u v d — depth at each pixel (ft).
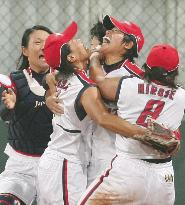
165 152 44.73
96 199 45.65
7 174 53.36
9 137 54.39
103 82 46.03
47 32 53.93
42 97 52.70
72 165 48.39
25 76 53.21
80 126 48.06
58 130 48.75
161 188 45.32
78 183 48.42
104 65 51.31
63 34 48.32
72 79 47.70
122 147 45.60
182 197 68.85
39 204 51.42
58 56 47.60
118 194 45.03
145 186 44.86
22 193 52.29
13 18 78.74
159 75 44.93
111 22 50.62
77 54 48.29
